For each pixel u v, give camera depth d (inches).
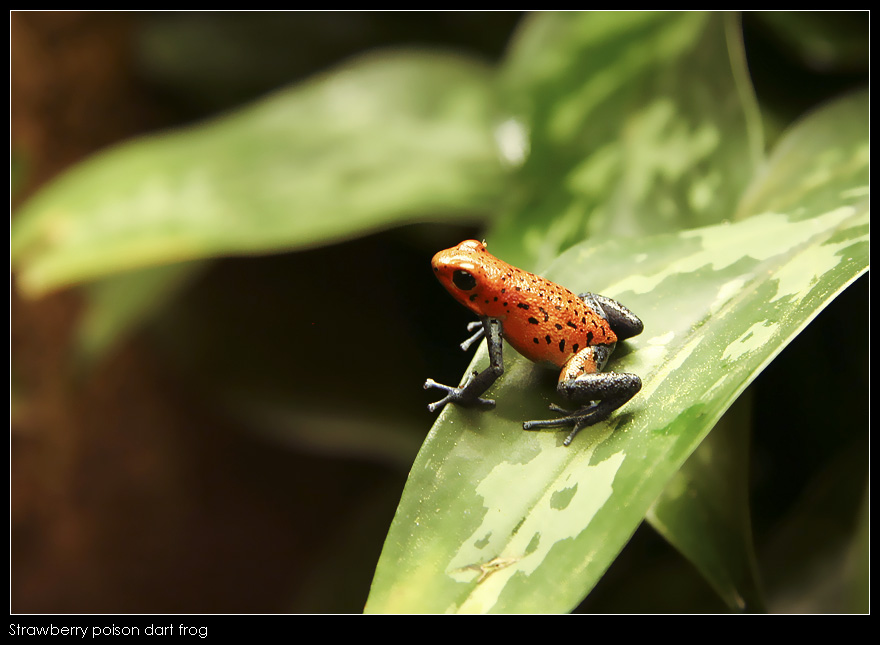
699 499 11.1
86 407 16.5
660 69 12.2
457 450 10.9
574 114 12.3
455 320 14.7
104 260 12.4
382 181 12.7
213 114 19.0
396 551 10.6
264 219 12.5
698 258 11.2
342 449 14.4
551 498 10.6
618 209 12.0
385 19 18.2
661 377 10.9
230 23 18.7
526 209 12.1
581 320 11.1
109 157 13.5
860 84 12.8
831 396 12.2
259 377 15.9
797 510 12.0
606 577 12.2
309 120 13.4
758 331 10.8
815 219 11.2
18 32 16.3
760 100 12.9
